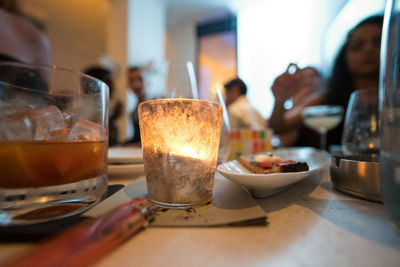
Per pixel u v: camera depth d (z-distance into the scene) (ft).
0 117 0.59
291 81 6.16
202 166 0.77
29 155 0.63
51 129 0.66
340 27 5.92
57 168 0.67
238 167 1.15
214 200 0.83
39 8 8.77
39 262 0.38
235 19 11.05
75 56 11.14
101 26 10.05
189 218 0.68
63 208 0.69
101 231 0.51
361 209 0.78
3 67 0.60
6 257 0.48
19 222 0.59
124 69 8.02
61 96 0.69
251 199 0.84
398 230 0.62
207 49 11.64
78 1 8.48
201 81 11.55
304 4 7.89
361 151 1.54
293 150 2.81
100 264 0.47
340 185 0.99
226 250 0.52
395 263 0.47
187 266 0.46
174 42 12.08
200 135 0.76
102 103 0.80
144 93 7.05
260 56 9.96
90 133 0.76
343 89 5.55
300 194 0.98
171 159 0.75
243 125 4.00
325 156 2.15
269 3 9.70
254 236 0.59
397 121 0.52
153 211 0.73
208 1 9.95
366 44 5.13
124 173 1.23
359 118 1.56
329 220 0.69
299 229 0.63
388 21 0.54
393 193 0.53
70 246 0.43
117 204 0.76
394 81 0.52
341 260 0.48
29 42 2.42
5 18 2.16
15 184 0.62
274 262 0.48
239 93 4.70
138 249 0.53
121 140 7.45
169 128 0.74
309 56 7.45
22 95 0.63
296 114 5.89
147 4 9.09
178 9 10.61
